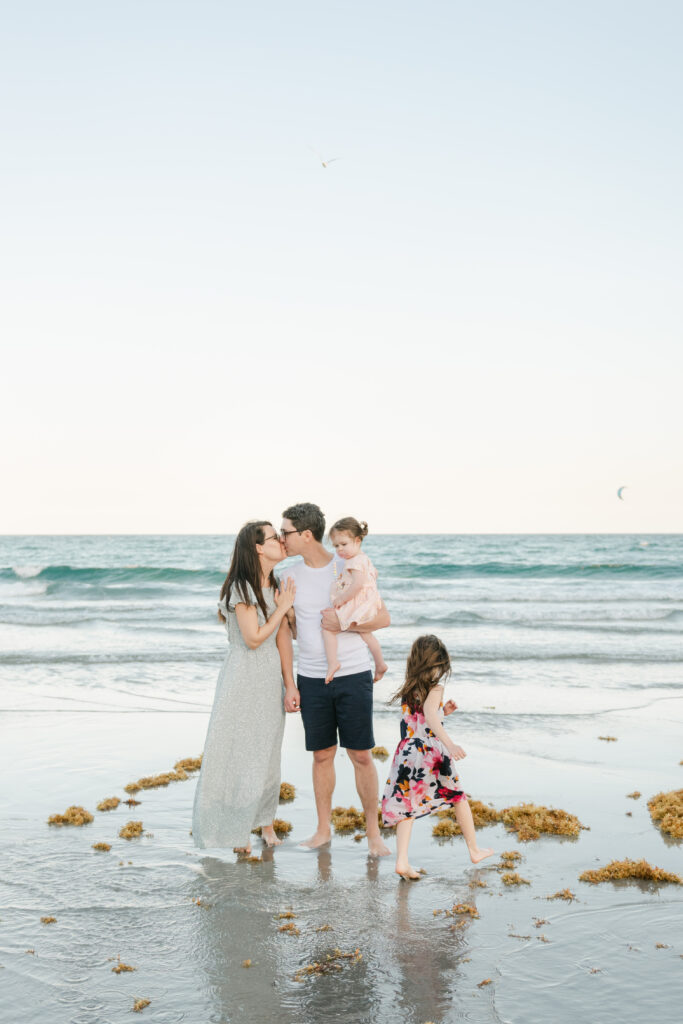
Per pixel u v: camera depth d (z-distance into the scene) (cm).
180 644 1642
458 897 456
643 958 382
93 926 412
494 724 938
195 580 3978
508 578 4341
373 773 529
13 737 857
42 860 509
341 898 452
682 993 349
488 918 427
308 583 528
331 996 343
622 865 496
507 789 684
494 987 353
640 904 448
